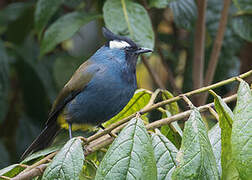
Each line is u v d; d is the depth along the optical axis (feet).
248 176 15.40
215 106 18.81
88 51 49.32
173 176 16.16
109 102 29.68
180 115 19.27
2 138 46.52
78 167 17.51
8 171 20.63
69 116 31.09
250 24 38.17
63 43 49.60
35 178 21.03
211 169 16.21
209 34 40.70
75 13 35.14
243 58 42.32
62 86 39.73
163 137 18.93
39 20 36.01
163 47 47.14
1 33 45.57
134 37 30.55
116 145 16.60
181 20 37.99
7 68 39.75
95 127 32.17
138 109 27.20
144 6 33.76
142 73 49.73
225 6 34.99
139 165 16.30
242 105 16.74
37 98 43.91
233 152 15.80
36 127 44.16
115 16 30.78
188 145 16.43
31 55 43.57
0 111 39.22
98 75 29.58
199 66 35.45
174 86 39.55
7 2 50.16
